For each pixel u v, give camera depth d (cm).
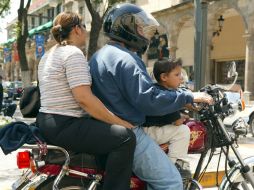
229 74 349
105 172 288
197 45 806
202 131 331
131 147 284
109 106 303
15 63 5006
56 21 316
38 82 315
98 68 304
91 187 292
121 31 316
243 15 1967
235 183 345
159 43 2677
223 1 2052
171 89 318
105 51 308
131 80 292
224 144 333
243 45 2361
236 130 335
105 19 326
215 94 335
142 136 306
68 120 289
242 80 2386
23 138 285
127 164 285
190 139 327
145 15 324
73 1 3525
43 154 288
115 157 282
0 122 1162
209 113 331
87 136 285
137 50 329
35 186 296
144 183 315
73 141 287
